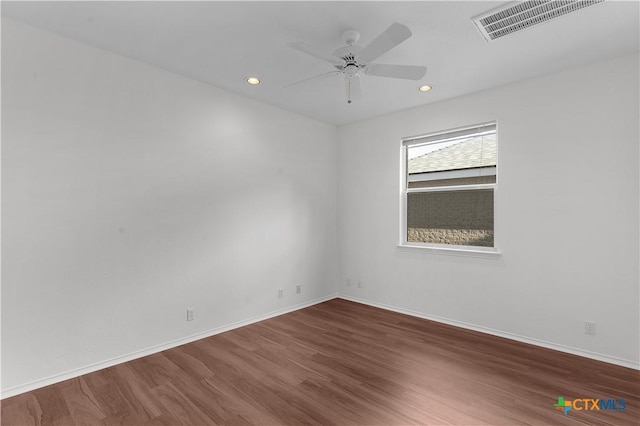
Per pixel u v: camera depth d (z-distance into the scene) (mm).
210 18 2127
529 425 1865
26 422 1894
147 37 2369
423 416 1948
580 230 2775
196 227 3139
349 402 2094
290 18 2115
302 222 4207
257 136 3672
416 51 2520
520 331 3094
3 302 2125
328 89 3328
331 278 4648
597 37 2301
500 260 3211
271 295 3830
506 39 2344
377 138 4242
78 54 2428
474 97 3383
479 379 2377
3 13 2082
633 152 2545
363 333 3307
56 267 2328
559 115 2871
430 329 3414
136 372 2479
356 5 1975
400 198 4023
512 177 3133
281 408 2031
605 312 2660
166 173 2924
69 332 2387
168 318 2936
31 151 2225
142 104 2770
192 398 2137
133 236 2719
